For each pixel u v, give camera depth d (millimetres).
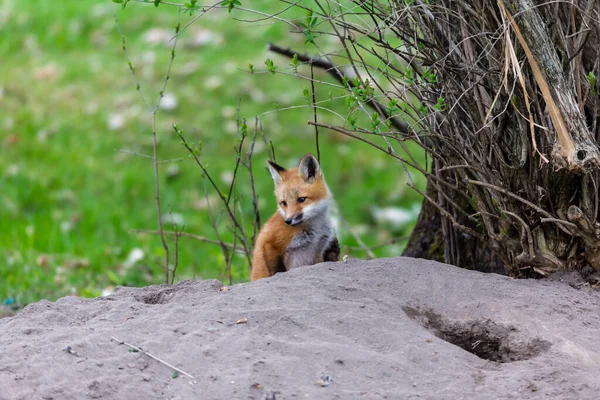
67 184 23781
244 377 7270
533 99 9055
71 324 8750
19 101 27266
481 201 9797
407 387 7320
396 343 7984
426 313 8891
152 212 22562
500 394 7199
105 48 30078
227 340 7855
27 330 8336
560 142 8562
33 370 7402
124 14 31875
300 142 25297
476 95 9477
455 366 7660
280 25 29359
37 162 24641
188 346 7758
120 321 8602
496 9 9227
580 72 9555
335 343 7891
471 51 9477
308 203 12320
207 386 7234
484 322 8633
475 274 9555
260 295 8875
